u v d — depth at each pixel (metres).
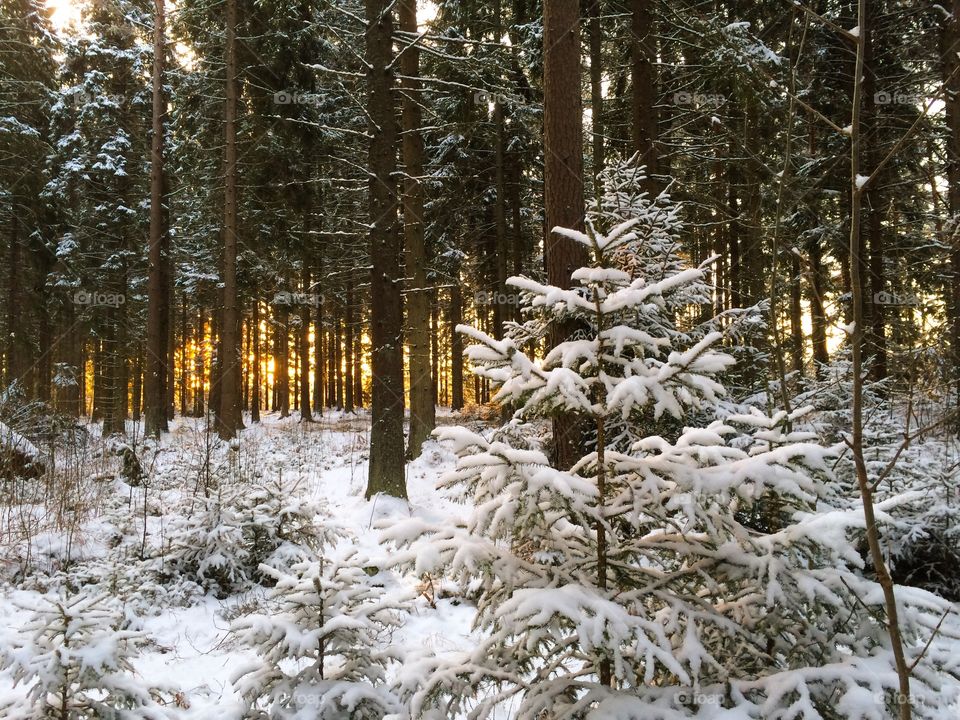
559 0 5.12
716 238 12.70
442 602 5.12
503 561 2.27
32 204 16.08
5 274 18.17
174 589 5.02
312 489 9.00
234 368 12.26
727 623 2.17
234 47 12.77
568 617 1.92
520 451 2.12
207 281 19.02
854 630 2.27
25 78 15.80
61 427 11.43
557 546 2.39
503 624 2.12
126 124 16.22
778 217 3.21
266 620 2.56
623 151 11.34
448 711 2.25
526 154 14.29
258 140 14.08
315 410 23.22
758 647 2.30
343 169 14.68
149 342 13.78
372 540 6.45
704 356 2.16
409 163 11.70
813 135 11.54
